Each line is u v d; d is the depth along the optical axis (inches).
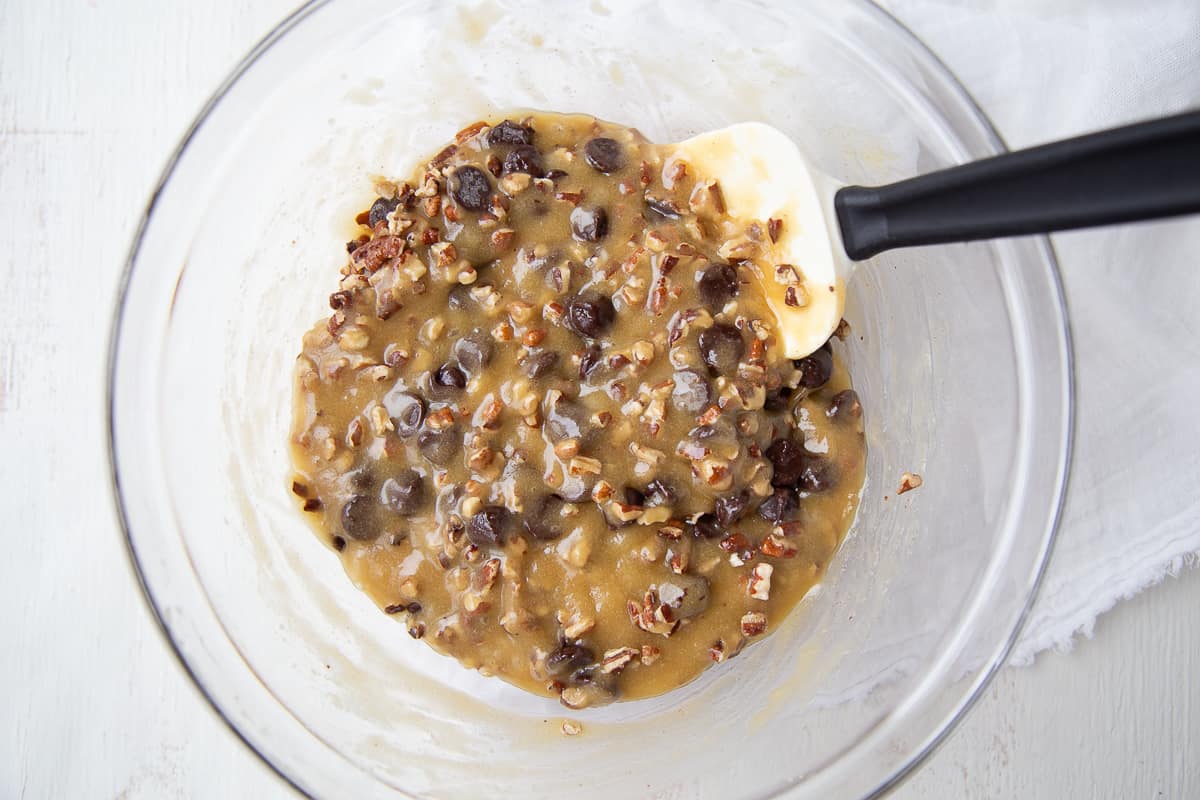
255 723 15.9
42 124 17.8
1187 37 16.8
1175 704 17.3
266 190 16.6
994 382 16.7
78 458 17.6
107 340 16.0
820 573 15.3
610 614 14.5
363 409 14.9
